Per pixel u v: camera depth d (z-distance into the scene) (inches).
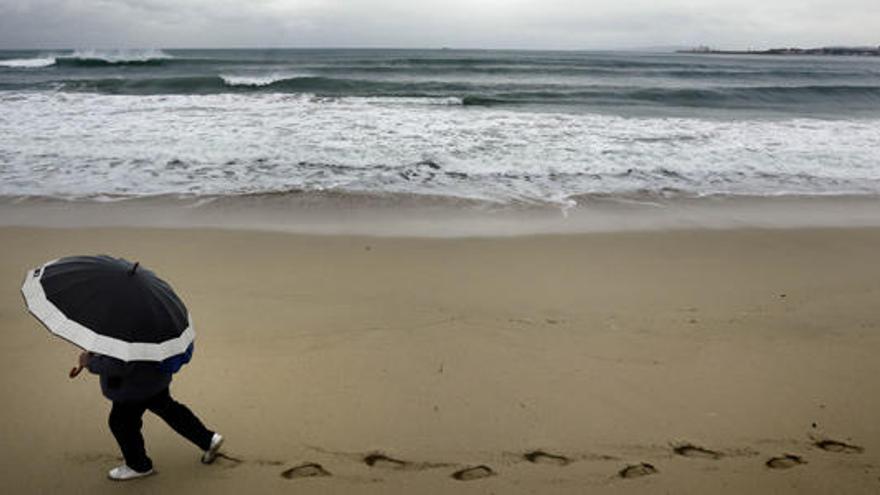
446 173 428.5
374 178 409.7
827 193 408.2
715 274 261.3
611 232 316.8
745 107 916.6
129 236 287.3
